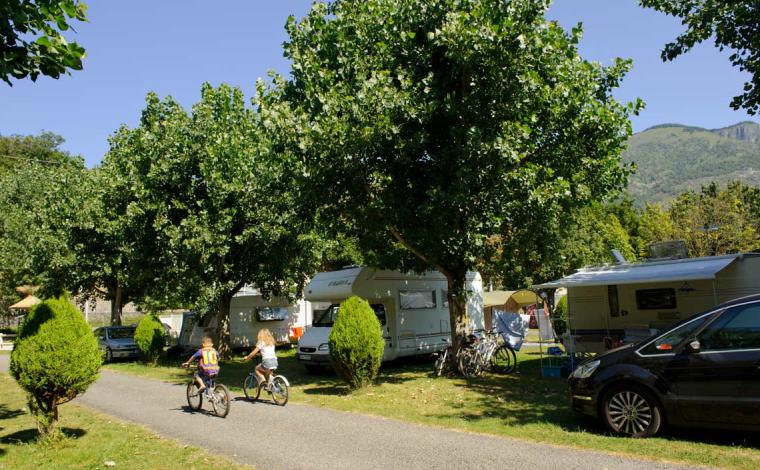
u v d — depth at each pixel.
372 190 12.74
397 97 10.99
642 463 5.75
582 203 13.25
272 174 15.78
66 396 7.81
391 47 11.99
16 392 13.54
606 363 7.21
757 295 6.50
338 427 8.33
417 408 9.62
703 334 6.58
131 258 19.39
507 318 16.92
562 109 11.55
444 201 11.49
